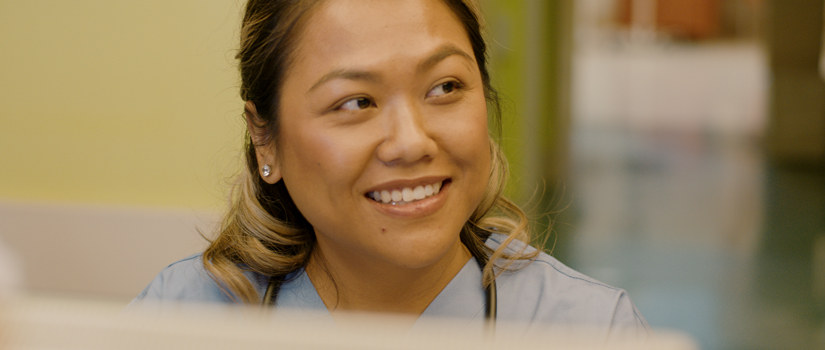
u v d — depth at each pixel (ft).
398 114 2.39
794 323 8.04
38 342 1.40
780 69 16.80
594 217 12.05
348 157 2.42
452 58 2.45
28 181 8.55
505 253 3.05
